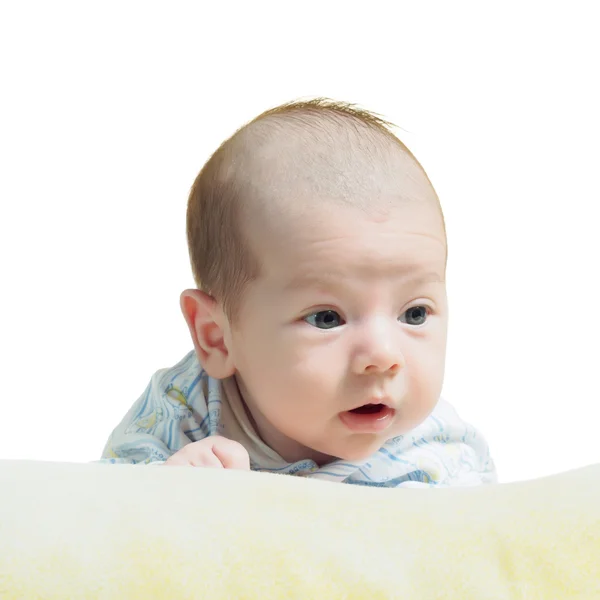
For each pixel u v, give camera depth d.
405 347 2.11
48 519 1.43
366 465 2.29
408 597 1.36
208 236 2.26
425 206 2.16
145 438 2.32
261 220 2.13
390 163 2.17
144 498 1.48
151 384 2.41
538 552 1.40
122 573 1.37
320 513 1.46
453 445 2.44
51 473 1.55
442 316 2.19
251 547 1.40
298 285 2.08
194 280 2.36
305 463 2.29
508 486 1.55
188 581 1.36
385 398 2.08
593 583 1.37
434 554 1.40
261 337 2.14
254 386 2.19
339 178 2.12
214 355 2.28
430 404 2.16
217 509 1.46
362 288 2.06
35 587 1.36
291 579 1.37
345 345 2.07
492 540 1.42
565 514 1.44
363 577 1.37
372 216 2.08
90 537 1.41
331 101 2.45
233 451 2.09
